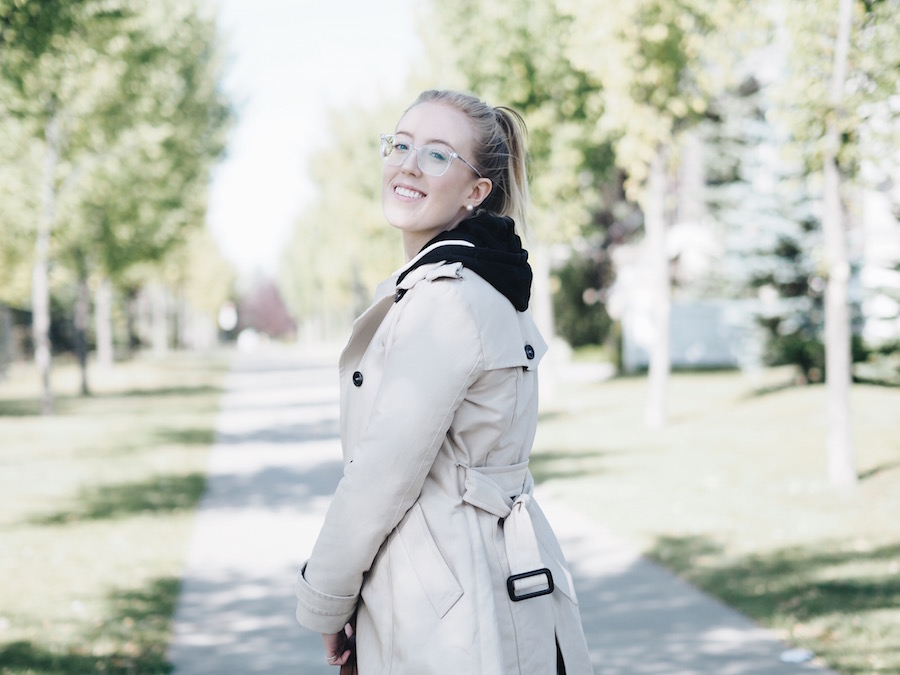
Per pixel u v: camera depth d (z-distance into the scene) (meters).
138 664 4.46
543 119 15.48
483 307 1.79
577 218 17.23
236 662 4.63
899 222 15.18
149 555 6.79
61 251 20.19
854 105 8.17
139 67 15.51
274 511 8.59
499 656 1.69
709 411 15.51
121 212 20.17
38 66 7.38
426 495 1.78
